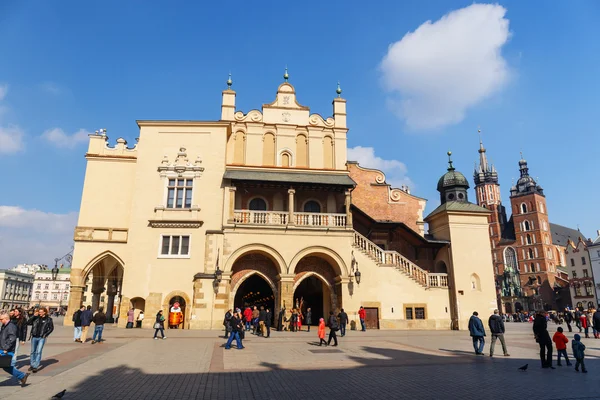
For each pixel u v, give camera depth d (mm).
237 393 10211
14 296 125625
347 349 18922
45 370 12875
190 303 29266
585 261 105875
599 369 14117
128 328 28797
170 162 32156
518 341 24141
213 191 31609
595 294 101250
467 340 23688
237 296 36312
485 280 34094
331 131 36781
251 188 33500
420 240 34844
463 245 34562
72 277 31594
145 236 30375
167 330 27609
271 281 31375
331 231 31344
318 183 31688
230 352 17531
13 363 10711
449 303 33188
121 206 33625
